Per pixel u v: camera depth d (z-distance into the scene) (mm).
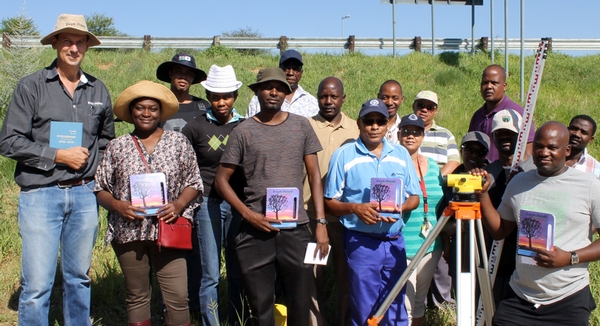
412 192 4652
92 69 15875
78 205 4504
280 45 19906
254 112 5988
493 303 4078
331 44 20203
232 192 4535
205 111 5875
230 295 5195
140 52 18531
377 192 4363
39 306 4398
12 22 13367
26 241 4387
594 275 5762
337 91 5180
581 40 20422
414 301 4855
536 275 3830
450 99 14258
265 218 4406
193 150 4652
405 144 5047
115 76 15258
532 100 4078
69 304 4641
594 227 3750
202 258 5047
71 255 4566
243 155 4508
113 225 4383
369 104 4570
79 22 4391
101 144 4703
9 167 8148
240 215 4676
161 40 19406
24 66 11859
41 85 4367
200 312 5391
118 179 4371
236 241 4594
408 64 17719
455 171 5391
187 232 4441
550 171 3779
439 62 18172
